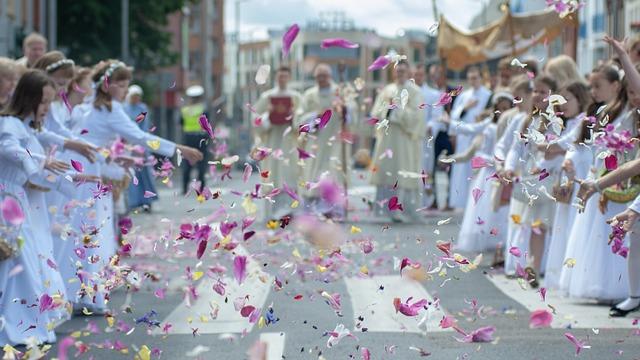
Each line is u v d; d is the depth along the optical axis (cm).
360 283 1125
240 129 6406
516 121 1144
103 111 1020
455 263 735
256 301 1004
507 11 2112
